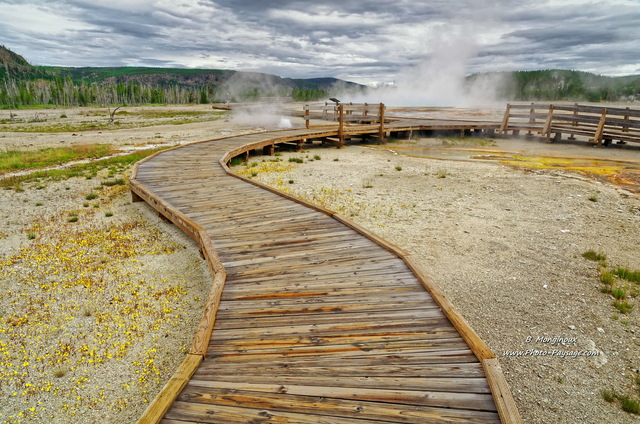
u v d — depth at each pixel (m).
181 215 7.36
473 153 19.03
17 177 13.85
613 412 3.75
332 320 4.12
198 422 2.81
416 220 9.11
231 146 16.39
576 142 21.91
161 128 33.00
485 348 3.49
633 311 5.43
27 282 6.42
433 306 4.36
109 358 4.64
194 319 5.43
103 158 18.84
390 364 3.40
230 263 5.52
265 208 8.03
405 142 23.09
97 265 7.06
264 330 3.98
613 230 8.45
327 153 19.31
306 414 2.87
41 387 4.19
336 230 6.75
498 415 2.81
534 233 8.31
